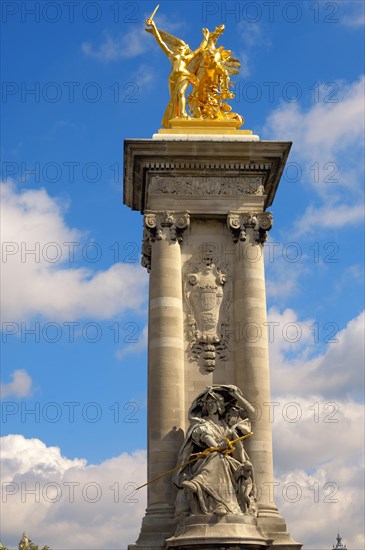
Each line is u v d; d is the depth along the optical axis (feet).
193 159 138.92
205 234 138.41
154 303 133.80
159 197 137.80
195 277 135.95
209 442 122.42
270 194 149.18
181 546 116.06
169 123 145.48
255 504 121.70
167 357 130.82
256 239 137.18
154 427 128.36
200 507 118.83
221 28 152.66
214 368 132.46
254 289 134.72
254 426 127.85
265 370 131.34
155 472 126.21
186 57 150.71
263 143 138.51
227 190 139.13
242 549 115.96
